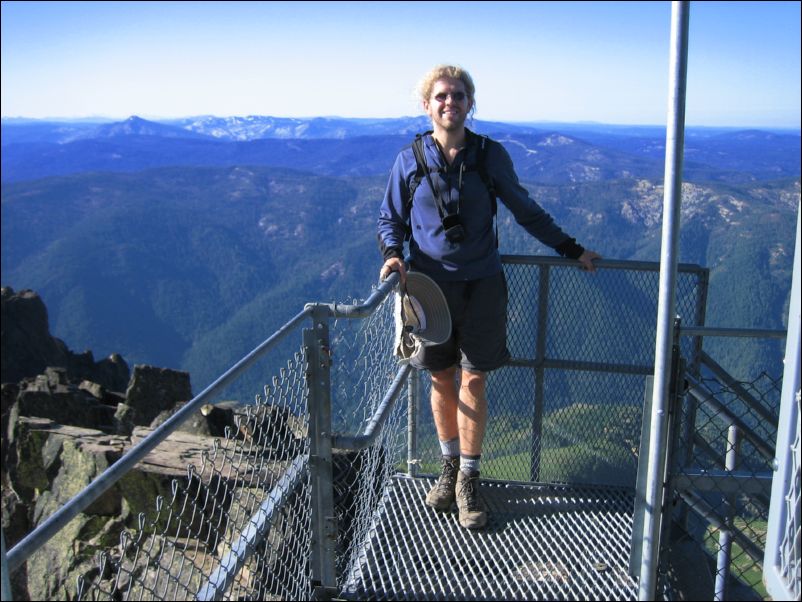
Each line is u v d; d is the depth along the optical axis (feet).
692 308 11.03
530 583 9.66
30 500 32.53
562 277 11.68
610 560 10.02
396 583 9.68
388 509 11.40
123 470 5.38
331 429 8.86
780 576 5.82
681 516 10.94
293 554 8.93
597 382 11.89
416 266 10.89
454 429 11.38
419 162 10.55
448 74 10.13
